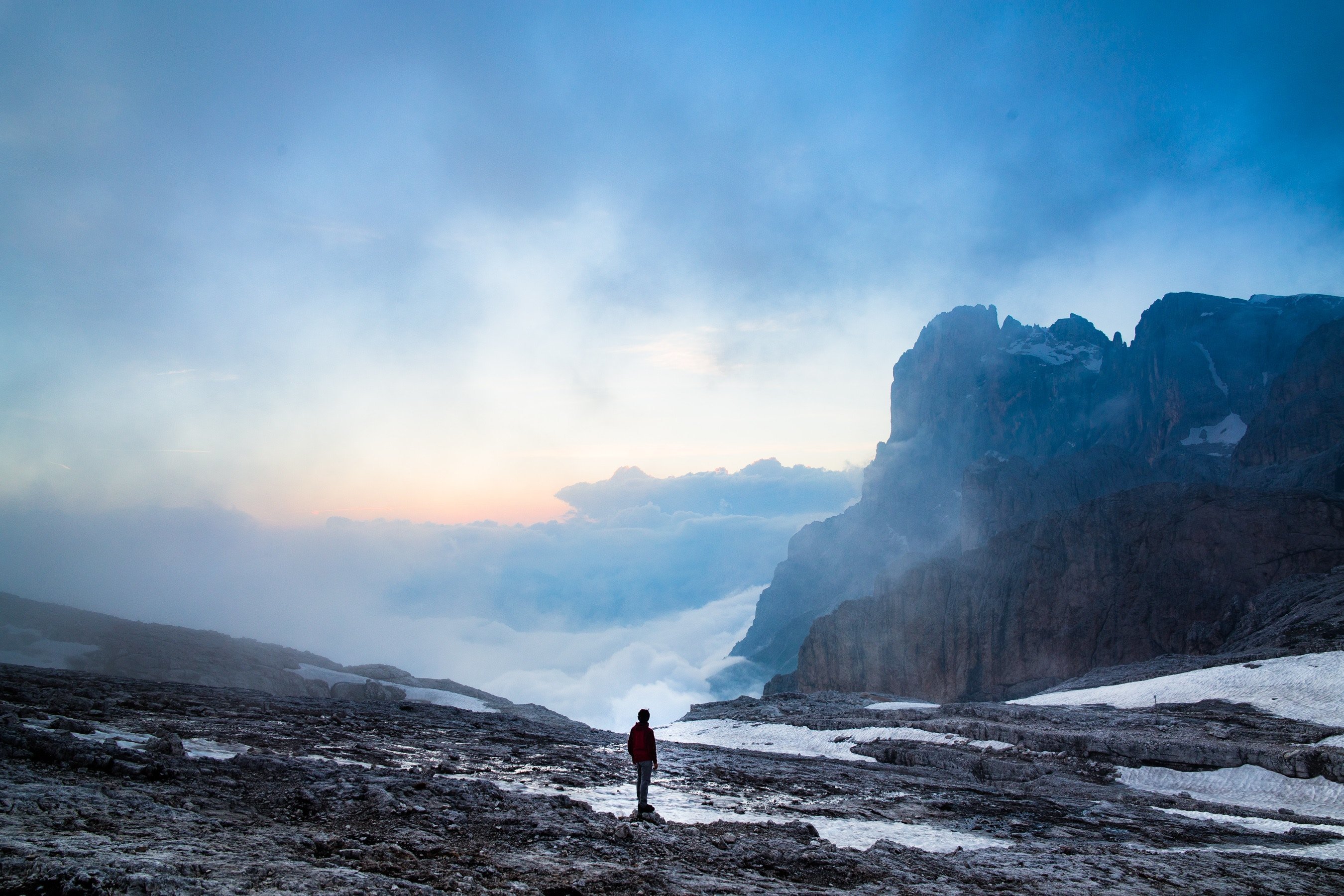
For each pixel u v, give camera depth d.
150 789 14.63
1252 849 25.47
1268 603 106.50
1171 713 52.41
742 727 64.44
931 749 46.25
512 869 12.48
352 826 14.00
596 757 33.12
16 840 9.93
